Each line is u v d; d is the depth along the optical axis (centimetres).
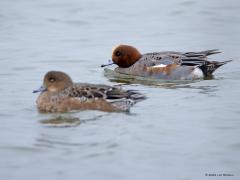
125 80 2092
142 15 2880
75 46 2430
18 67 2133
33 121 1608
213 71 2105
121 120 1605
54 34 2591
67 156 1392
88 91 1692
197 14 2888
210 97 1805
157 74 2123
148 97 1806
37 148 1434
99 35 2584
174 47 2419
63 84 1722
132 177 1296
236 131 1528
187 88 1934
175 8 2986
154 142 1462
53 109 1684
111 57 2261
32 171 1324
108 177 1295
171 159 1378
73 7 3002
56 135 1509
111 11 2942
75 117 1633
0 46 2405
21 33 2595
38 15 2864
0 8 2967
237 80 2020
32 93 1845
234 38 2527
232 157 1388
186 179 1291
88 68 2167
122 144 1449
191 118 1617
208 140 1474
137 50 2230
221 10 2939
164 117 1625
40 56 2280
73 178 1291
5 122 1600
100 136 1496
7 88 1894
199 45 2439
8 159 1382
